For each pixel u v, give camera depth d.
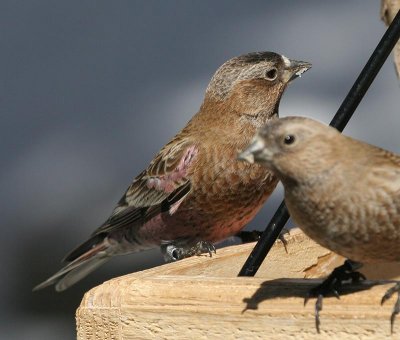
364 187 7.68
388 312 7.38
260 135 7.92
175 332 7.82
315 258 10.05
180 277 8.05
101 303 7.96
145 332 7.88
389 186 7.66
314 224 7.89
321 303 7.50
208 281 7.88
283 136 7.83
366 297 7.47
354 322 7.43
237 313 7.66
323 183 7.76
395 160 7.84
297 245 10.02
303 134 7.81
